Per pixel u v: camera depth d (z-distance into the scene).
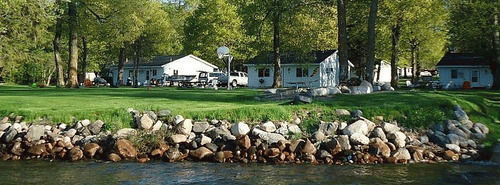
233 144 14.56
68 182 11.30
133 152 14.32
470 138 15.77
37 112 16.89
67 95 23.88
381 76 81.69
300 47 34.28
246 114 16.41
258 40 39.75
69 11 37.78
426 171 12.59
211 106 18.19
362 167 13.09
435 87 41.41
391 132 15.41
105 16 39.47
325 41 47.22
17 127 16.08
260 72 50.41
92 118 16.44
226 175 12.09
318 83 46.97
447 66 47.72
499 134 16.30
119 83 56.94
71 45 38.06
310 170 12.67
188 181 11.45
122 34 41.06
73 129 15.80
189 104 18.95
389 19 39.97
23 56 30.86
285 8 32.22
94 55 67.62
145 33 51.97
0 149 15.16
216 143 14.84
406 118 16.66
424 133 16.11
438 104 17.83
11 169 12.82
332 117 16.45
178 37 75.88
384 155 14.04
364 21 40.25
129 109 16.84
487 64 44.81
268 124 15.55
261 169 12.83
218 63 68.44
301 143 14.30
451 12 32.97
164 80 53.59
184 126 15.46
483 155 14.52
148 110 16.97
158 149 14.44
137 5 39.97
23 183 11.19
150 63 65.69
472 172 12.48
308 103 17.84
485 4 29.12
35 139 15.45
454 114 17.23
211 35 58.69
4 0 27.55
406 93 21.45
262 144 14.35
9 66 30.33
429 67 89.19
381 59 52.59
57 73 41.22
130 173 12.30
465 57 48.41
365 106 17.47
